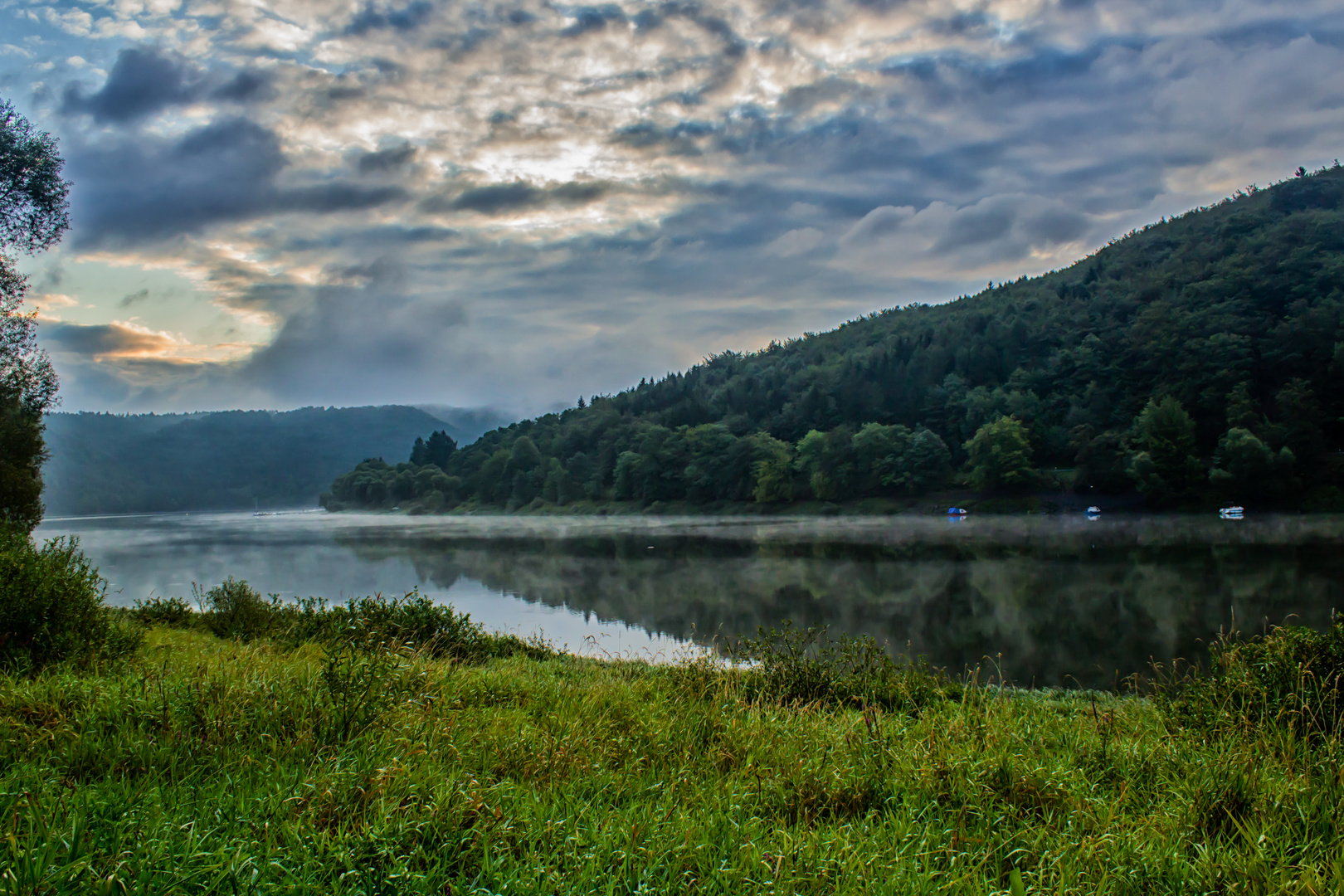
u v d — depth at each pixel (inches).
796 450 4667.8
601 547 2664.9
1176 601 1197.1
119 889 130.6
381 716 237.0
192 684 255.8
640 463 5132.9
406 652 347.6
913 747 240.5
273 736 219.1
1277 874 155.4
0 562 382.3
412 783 181.0
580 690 344.2
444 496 6643.7
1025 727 290.5
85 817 154.5
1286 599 1177.4
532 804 183.0
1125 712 359.9
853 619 1132.5
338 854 142.6
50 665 325.4
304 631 561.9
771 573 1755.7
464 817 164.6
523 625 1120.2
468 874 148.9
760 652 477.1
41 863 130.9
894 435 4183.1
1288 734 246.5
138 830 151.0
